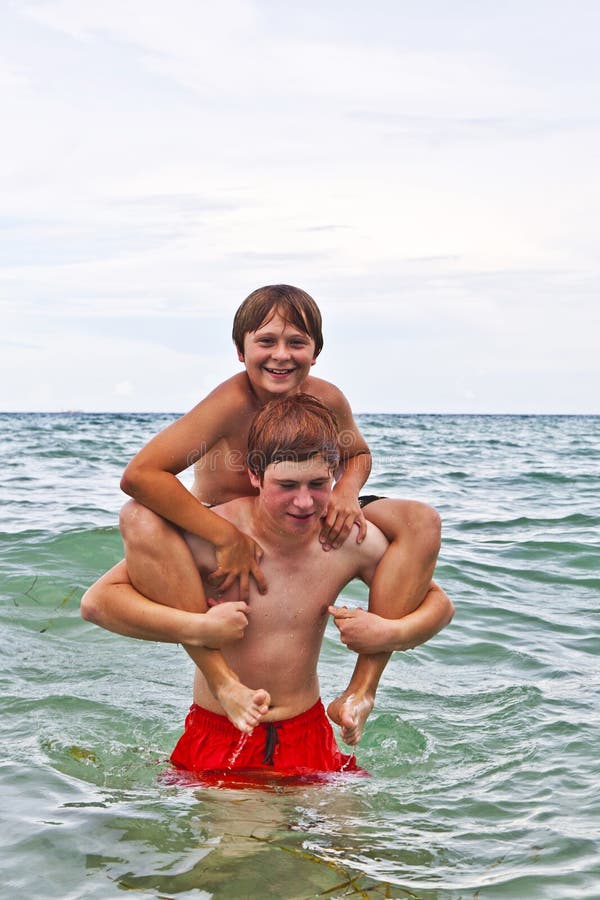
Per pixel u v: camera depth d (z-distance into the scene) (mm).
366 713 3777
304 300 3857
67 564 7570
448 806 3508
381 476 16406
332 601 3889
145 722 4559
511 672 5410
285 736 3844
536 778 3803
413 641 3787
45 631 6066
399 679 5285
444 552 8680
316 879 2881
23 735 4277
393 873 2930
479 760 4062
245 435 3877
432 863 3008
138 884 2840
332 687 5238
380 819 3365
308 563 3814
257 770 3797
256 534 3795
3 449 23219
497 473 17141
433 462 20516
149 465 3604
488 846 3145
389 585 3791
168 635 3596
